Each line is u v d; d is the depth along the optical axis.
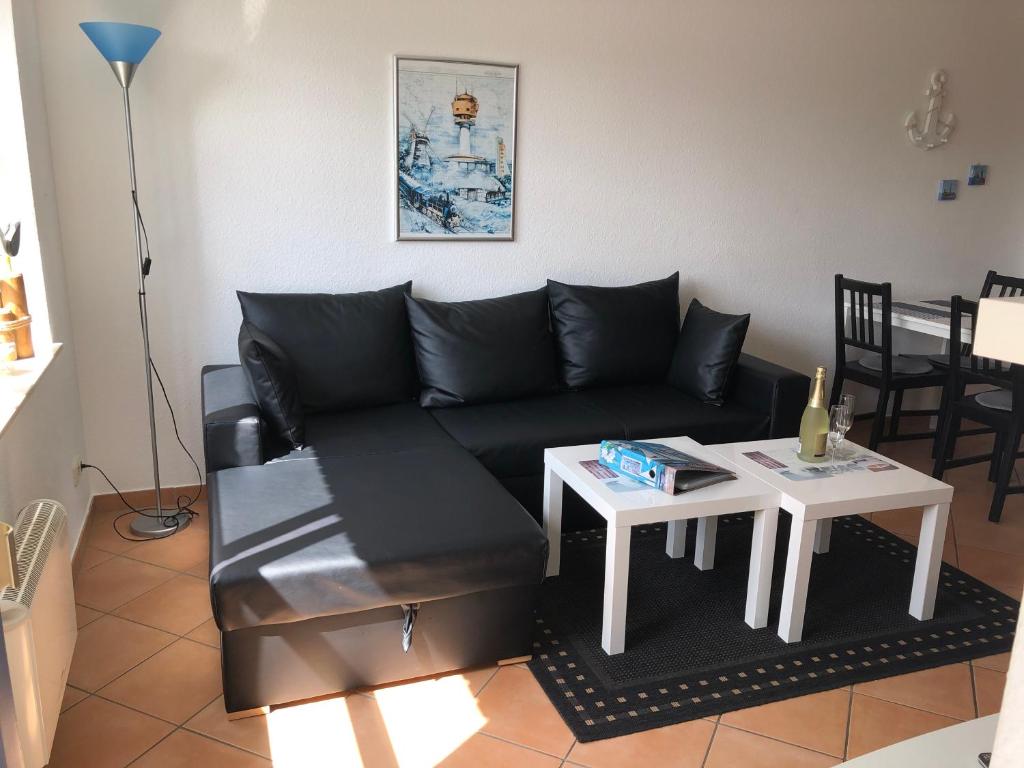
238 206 3.39
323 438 3.07
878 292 4.00
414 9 3.46
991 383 3.61
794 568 2.51
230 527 2.27
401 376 3.50
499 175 3.76
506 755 2.07
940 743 1.15
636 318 3.85
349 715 2.20
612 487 2.54
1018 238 4.98
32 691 1.67
